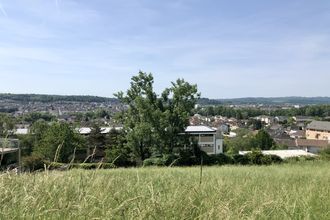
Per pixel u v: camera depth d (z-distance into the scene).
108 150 45.88
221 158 45.12
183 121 48.72
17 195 3.59
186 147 48.66
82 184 3.92
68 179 4.15
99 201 3.59
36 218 3.08
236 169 21.09
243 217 3.78
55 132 37.50
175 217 3.54
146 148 49.00
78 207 3.28
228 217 3.48
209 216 3.48
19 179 4.25
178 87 50.16
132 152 48.56
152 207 3.48
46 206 3.37
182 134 49.16
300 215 4.50
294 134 146.38
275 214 4.38
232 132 147.88
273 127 174.75
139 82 50.06
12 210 3.23
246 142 97.94
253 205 4.48
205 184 5.16
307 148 100.06
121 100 50.31
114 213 3.35
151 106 48.31
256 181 9.75
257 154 42.31
